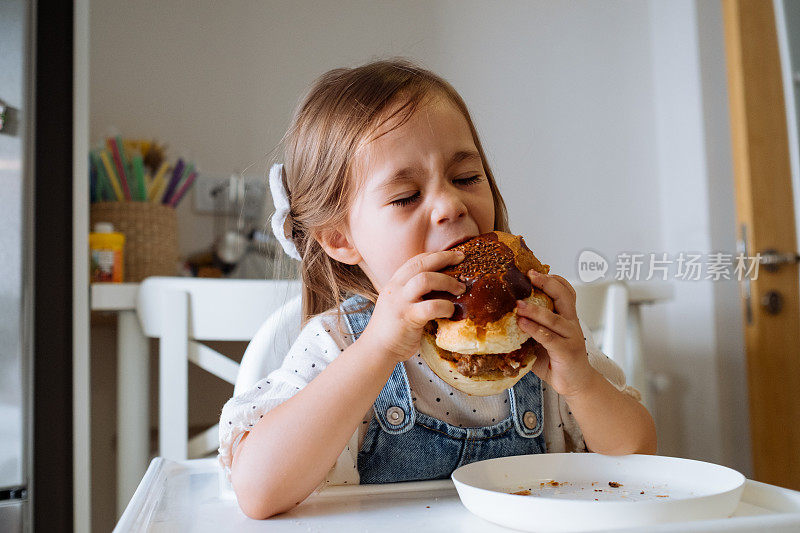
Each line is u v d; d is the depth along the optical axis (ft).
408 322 1.87
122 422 4.85
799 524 1.30
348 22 7.54
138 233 5.75
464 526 1.61
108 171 5.78
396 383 2.57
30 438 4.25
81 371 4.59
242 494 1.85
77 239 4.66
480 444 2.57
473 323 1.77
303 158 2.85
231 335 4.51
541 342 1.90
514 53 8.27
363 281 2.93
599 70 8.67
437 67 7.91
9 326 4.22
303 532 1.63
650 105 8.87
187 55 6.88
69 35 4.63
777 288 7.30
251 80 7.09
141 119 6.66
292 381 2.42
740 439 8.18
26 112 4.36
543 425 2.72
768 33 7.44
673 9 8.69
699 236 8.34
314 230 2.75
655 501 1.44
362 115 2.43
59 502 4.33
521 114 8.26
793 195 7.41
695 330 8.38
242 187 6.80
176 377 4.50
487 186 2.41
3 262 4.24
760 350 7.25
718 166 8.38
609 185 8.60
